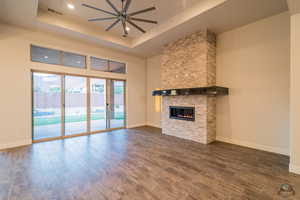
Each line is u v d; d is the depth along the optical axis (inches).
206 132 155.9
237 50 152.0
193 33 165.0
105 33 186.5
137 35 197.3
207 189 78.2
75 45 188.1
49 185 81.9
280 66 126.8
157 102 252.4
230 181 85.7
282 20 125.0
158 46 207.2
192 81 166.2
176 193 75.0
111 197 71.9
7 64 145.0
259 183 83.4
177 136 186.1
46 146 149.3
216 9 120.3
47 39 167.2
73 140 171.2
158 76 249.6
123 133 206.5
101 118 218.4
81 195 73.4
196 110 164.6
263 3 112.4
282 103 126.2
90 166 105.0
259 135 139.0
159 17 152.7
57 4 130.7
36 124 167.9
